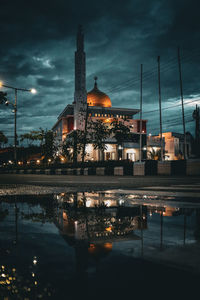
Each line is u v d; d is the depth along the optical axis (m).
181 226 2.58
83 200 4.94
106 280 1.23
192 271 1.34
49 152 52.16
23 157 78.94
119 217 3.13
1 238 2.09
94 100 71.25
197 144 32.09
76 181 12.76
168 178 14.38
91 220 2.93
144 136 60.19
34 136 58.44
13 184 10.77
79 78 56.41
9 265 1.45
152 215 3.25
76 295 1.08
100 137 37.00
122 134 37.25
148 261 1.50
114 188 7.79
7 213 3.49
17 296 1.06
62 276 1.28
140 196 5.51
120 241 1.98
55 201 4.86
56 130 85.62
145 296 1.07
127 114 71.62
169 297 1.06
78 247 1.81
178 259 1.54
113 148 56.56
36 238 2.10
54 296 1.06
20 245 1.88
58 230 2.42
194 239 2.05
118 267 1.41
